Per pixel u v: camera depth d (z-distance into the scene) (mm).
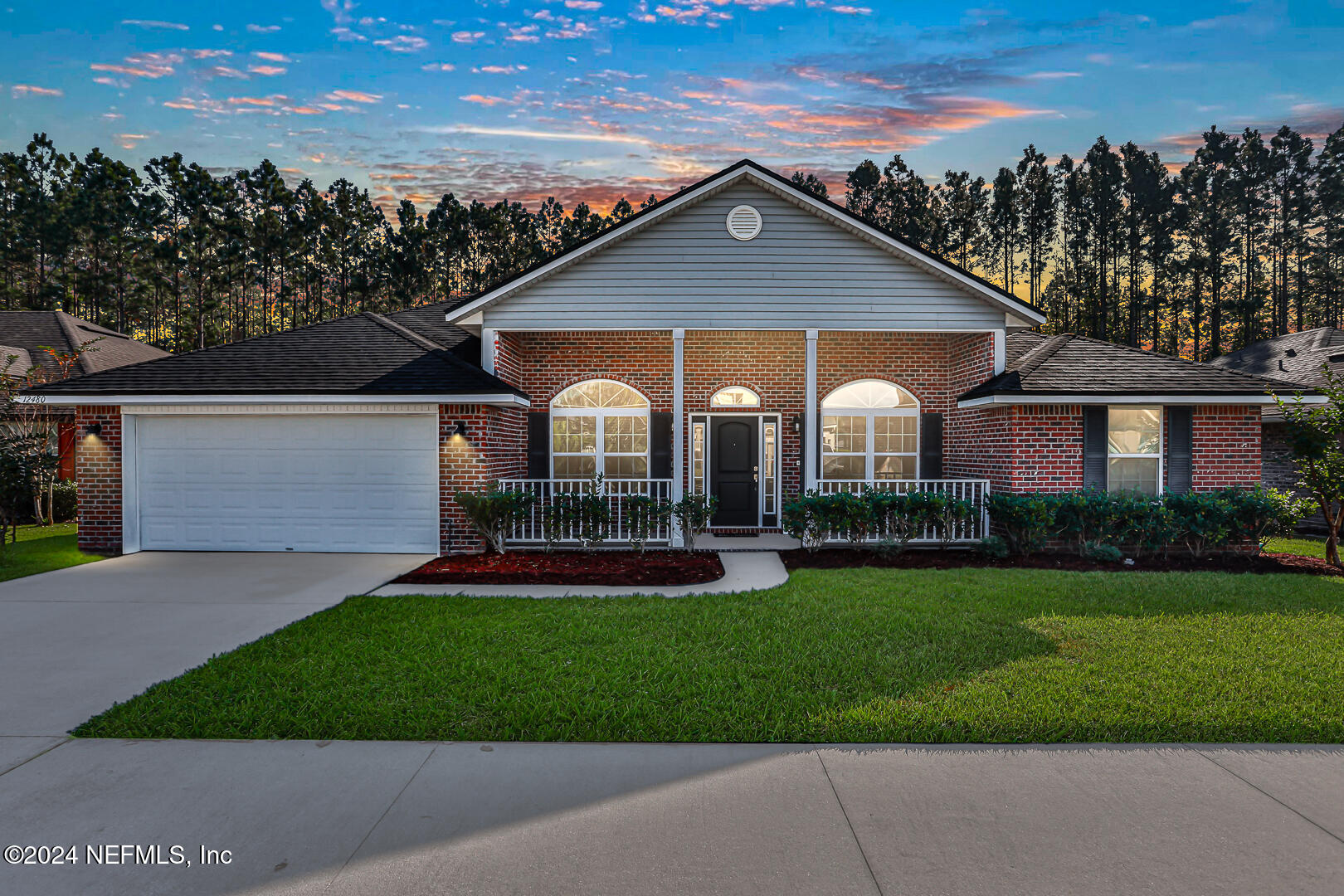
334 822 3514
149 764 4117
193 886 3025
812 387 12250
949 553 11172
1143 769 4074
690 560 10625
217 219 59031
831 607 7629
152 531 11898
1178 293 54625
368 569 10234
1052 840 3357
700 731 4523
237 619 7441
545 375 13781
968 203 59438
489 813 3594
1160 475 11344
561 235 68438
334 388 11234
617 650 6172
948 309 12336
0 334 21406
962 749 4324
